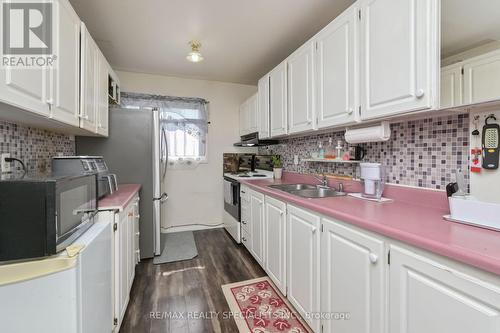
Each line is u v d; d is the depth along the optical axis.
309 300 1.51
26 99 1.01
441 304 0.80
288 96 2.29
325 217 1.36
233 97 3.87
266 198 2.16
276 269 1.96
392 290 0.97
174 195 3.60
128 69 3.23
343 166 2.12
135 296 1.95
